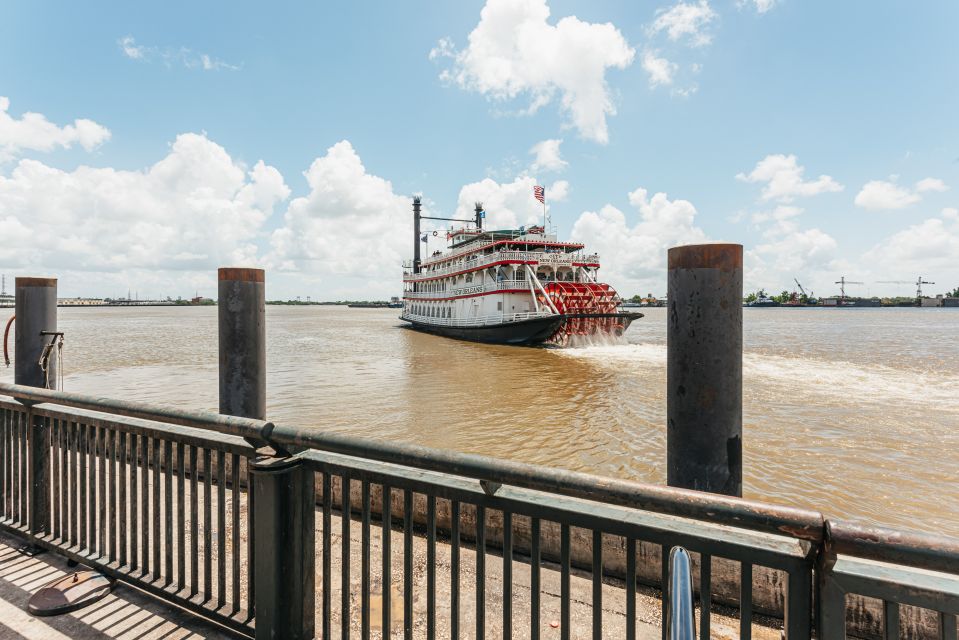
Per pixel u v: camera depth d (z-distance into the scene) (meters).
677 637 1.25
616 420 12.47
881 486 7.90
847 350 30.61
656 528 1.59
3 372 21.38
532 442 10.60
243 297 5.05
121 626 2.65
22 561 3.39
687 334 2.98
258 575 2.32
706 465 2.96
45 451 3.58
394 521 4.16
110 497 3.12
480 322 35.69
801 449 9.75
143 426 2.92
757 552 1.45
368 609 2.21
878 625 2.74
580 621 2.79
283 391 16.66
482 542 1.92
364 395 15.88
